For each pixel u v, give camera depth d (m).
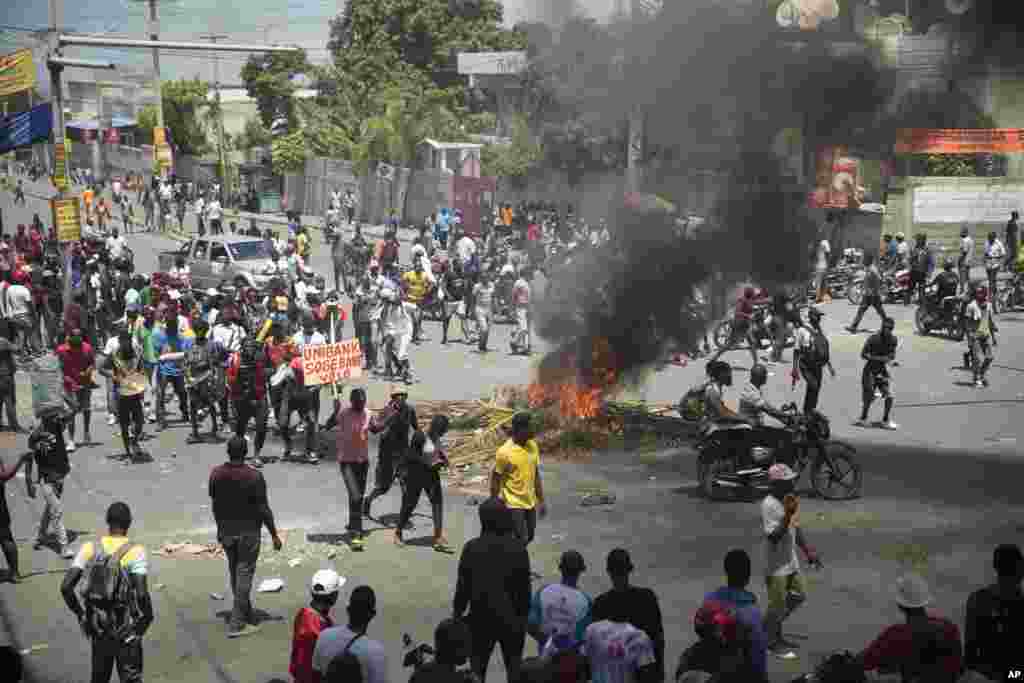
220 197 56.12
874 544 11.29
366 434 11.47
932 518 12.14
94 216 45.22
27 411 18.11
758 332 21.52
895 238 28.55
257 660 8.72
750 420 13.03
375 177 47.41
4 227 44.97
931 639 6.09
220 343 16.09
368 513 12.48
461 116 50.28
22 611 9.78
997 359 21.62
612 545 11.45
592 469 14.53
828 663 5.89
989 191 30.97
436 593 10.11
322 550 11.31
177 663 8.67
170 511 12.70
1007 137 28.42
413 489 11.29
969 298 20.86
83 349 15.61
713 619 6.32
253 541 9.20
